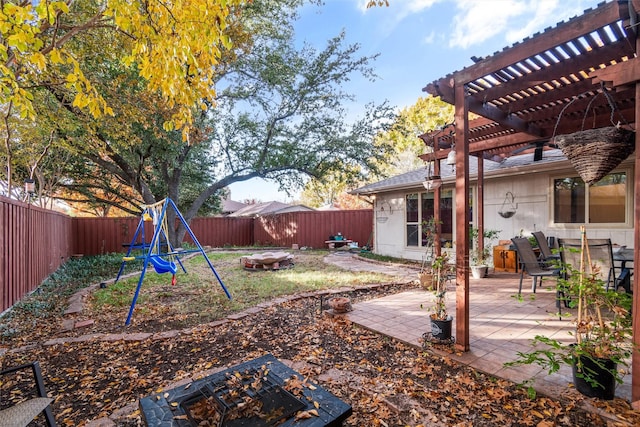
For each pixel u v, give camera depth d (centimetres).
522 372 267
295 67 1162
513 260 697
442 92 326
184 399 186
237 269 871
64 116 614
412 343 333
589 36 253
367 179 1303
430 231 587
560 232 658
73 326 416
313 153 1270
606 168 248
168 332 391
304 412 172
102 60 564
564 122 457
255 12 958
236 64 1042
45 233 714
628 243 569
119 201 1518
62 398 256
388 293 575
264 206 2378
